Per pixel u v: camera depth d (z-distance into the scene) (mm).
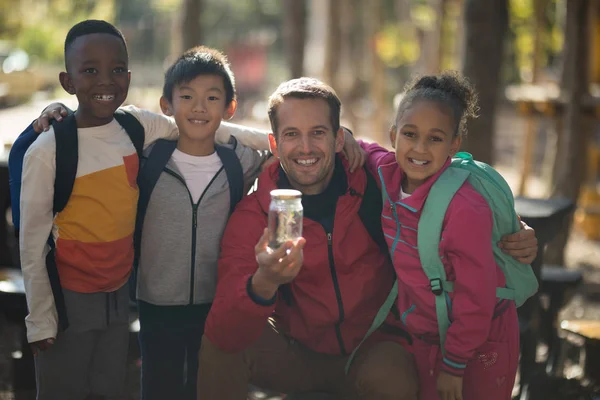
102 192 3092
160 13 37688
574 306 6188
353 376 3197
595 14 9781
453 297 2943
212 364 3131
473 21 5516
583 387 4145
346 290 3188
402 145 3014
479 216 2875
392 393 3029
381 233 3244
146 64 37219
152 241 3252
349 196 3223
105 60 3049
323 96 3137
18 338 4914
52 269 3068
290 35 11016
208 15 41500
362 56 22641
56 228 3105
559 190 7676
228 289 3051
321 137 3107
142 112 3301
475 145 5547
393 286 3150
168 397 3395
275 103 3156
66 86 3152
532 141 9953
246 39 33156
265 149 3590
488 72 5531
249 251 3148
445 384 2875
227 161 3332
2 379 4219
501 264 3057
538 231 4023
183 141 3311
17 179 3072
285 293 3273
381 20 14352
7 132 10133
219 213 3301
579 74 7516
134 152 3205
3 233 5555
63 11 29406
